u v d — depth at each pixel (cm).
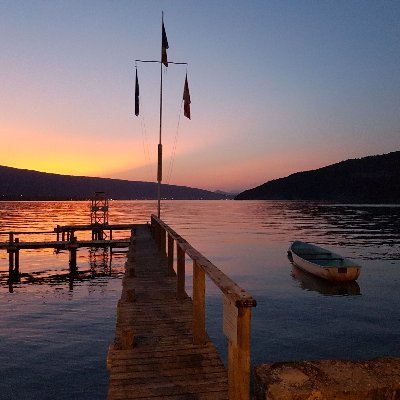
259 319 1738
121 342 651
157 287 1102
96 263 3488
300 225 8369
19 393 1038
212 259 3722
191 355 621
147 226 3550
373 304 2016
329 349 1395
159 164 2142
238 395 312
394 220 9544
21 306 1903
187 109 2103
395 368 235
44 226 7438
